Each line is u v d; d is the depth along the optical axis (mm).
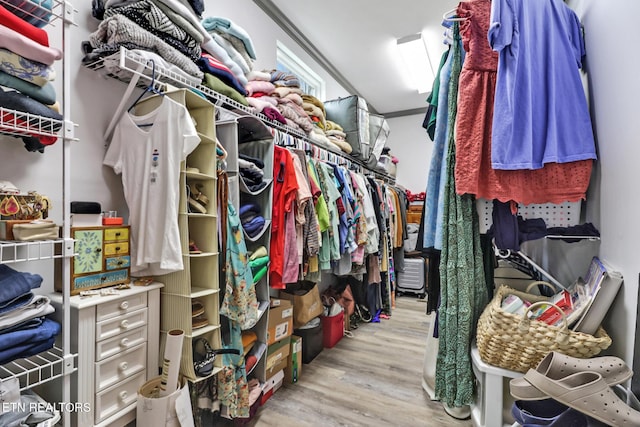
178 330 1135
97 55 1188
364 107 3268
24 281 836
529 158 1242
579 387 808
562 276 1544
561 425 854
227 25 1722
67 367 884
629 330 1011
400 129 4980
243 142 1783
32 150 1075
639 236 954
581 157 1211
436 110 1694
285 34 2736
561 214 1392
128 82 1406
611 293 1059
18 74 818
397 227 3771
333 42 3055
